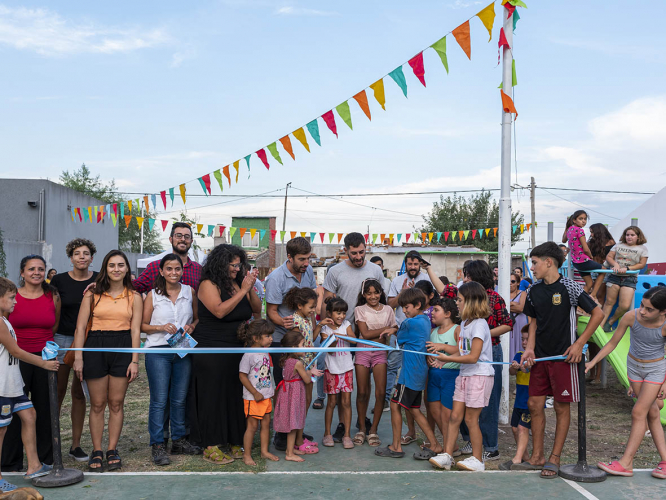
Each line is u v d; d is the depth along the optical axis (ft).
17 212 52.80
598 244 27.04
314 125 18.15
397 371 19.47
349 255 18.25
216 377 14.87
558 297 13.42
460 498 12.07
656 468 13.84
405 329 15.37
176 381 15.25
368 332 16.81
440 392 15.16
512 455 15.61
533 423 14.02
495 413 15.16
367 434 17.79
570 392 13.41
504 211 18.69
